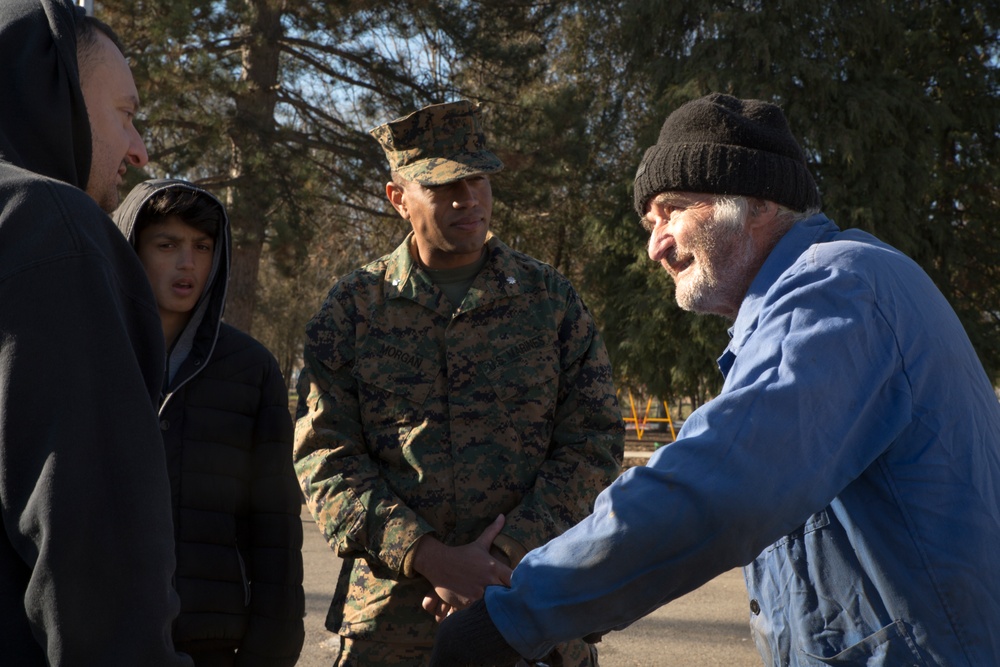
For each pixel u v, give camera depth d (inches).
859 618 60.2
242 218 491.8
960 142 600.7
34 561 47.2
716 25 570.6
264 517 92.3
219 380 92.3
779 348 57.2
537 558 57.8
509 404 95.7
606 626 56.4
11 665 48.8
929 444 58.0
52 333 47.8
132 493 48.5
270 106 524.7
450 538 93.3
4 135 53.9
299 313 1037.2
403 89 540.4
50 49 56.8
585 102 610.5
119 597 47.4
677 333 572.7
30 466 47.2
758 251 66.7
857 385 56.7
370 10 523.5
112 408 48.8
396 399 96.0
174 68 461.7
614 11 657.0
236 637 88.3
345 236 705.0
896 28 574.6
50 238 49.0
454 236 98.6
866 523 59.2
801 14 564.1
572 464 95.2
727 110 66.0
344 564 99.0
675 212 67.9
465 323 97.3
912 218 551.8
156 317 54.9
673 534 53.9
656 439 924.0
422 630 91.7
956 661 57.0
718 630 204.8
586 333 100.8
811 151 550.3
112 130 62.5
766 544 55.2
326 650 181.0
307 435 97.0
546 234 706.2
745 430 54.3
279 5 507.8
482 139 102.7
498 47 565.3
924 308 60.7
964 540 57.2
